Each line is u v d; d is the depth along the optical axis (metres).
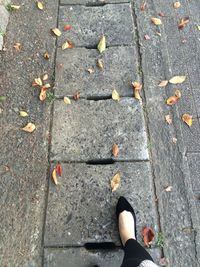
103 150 1.10
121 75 1.24
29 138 1.12
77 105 1.18
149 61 1.28
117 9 1.42
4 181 1.05
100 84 1.23
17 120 1.15
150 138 1.12
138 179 1.05
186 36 1.34
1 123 1.15
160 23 1.37
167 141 1.12
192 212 1.00
